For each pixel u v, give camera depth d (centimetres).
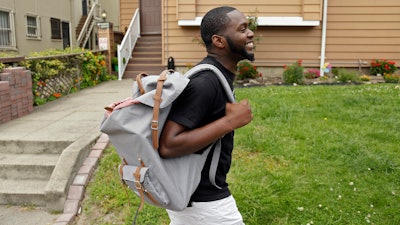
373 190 345
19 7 1277
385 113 575
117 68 1226
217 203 182
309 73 1056
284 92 764
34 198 380
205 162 177
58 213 360
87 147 418
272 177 368
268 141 449
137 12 1375
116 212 340
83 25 1802
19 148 464
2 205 385
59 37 1570
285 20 1073
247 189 348
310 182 358
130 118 159
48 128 524
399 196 333
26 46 1326
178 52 1145
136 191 167
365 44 1110
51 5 1499
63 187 361
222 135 161
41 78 750
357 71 1119
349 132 484
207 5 1091
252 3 1077
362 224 301
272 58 1126
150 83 163
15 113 595
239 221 193
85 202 361
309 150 427
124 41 1193
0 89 553
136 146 158
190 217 185
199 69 167
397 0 1086
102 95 836
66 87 859
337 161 399
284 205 325
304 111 587
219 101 168
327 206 323
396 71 1110
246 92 774
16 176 423
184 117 158
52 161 430
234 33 169
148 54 1288
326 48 1119
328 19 1105
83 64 958
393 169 378
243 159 412
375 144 441
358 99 655
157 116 156
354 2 1094
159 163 159
